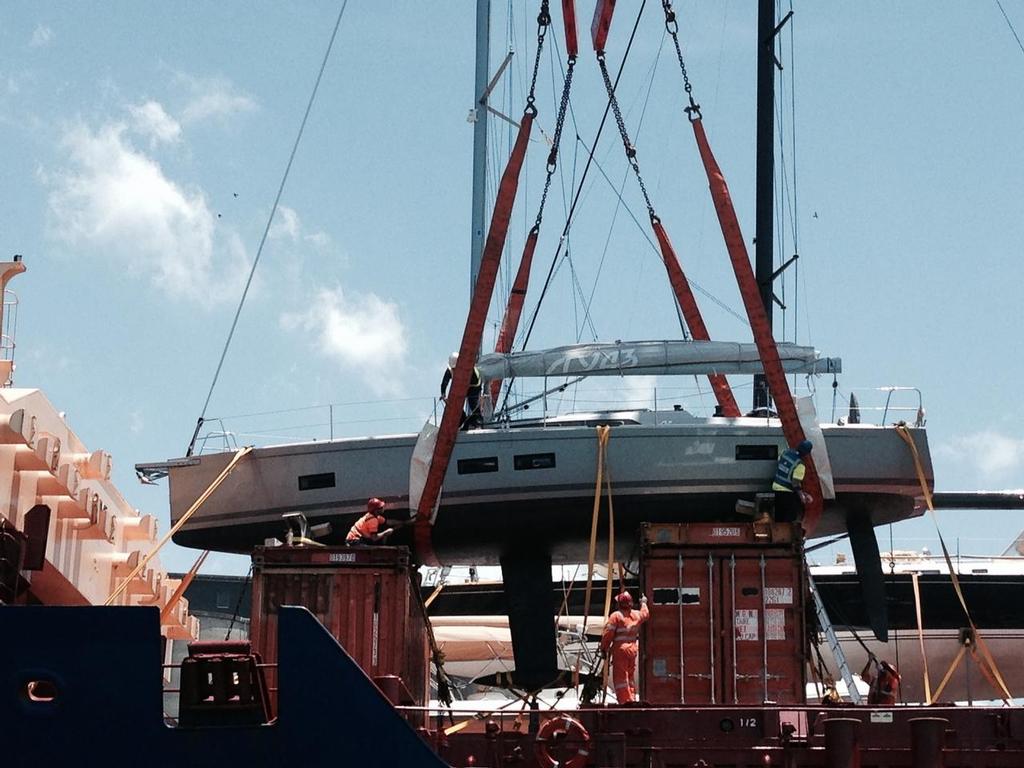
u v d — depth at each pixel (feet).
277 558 59.06
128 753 42.75
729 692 57.57
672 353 72.79
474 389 73.67
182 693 43.14
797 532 59.11
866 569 74.59
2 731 42.80
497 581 103.50
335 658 43.29
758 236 84.43
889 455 71.31
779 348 72.84
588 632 101.24
